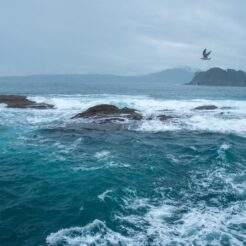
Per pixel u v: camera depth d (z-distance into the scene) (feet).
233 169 42.01
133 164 43.75
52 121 77.92
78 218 28.37
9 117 84.23
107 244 24.53
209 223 27.81
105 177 38.11
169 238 25.45
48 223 27.66
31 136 61.21
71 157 47.09
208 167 42.70
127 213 29.48
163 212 29.76
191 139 60.29
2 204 31.32
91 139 59.00
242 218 28.84
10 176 39.04
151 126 71.61
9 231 26.45
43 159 46.03
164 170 41.29
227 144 55.06
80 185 35.83
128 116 79.97
